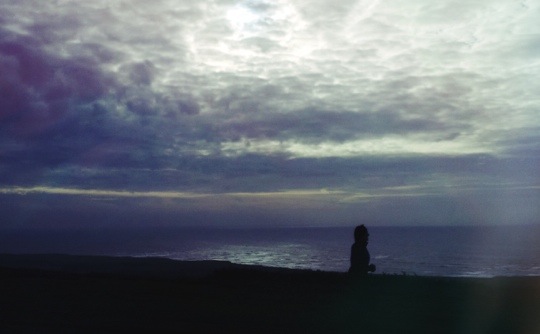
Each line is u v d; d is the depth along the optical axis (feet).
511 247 227.20
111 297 37.55
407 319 29.22
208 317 30.09
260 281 46.44
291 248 242.99
